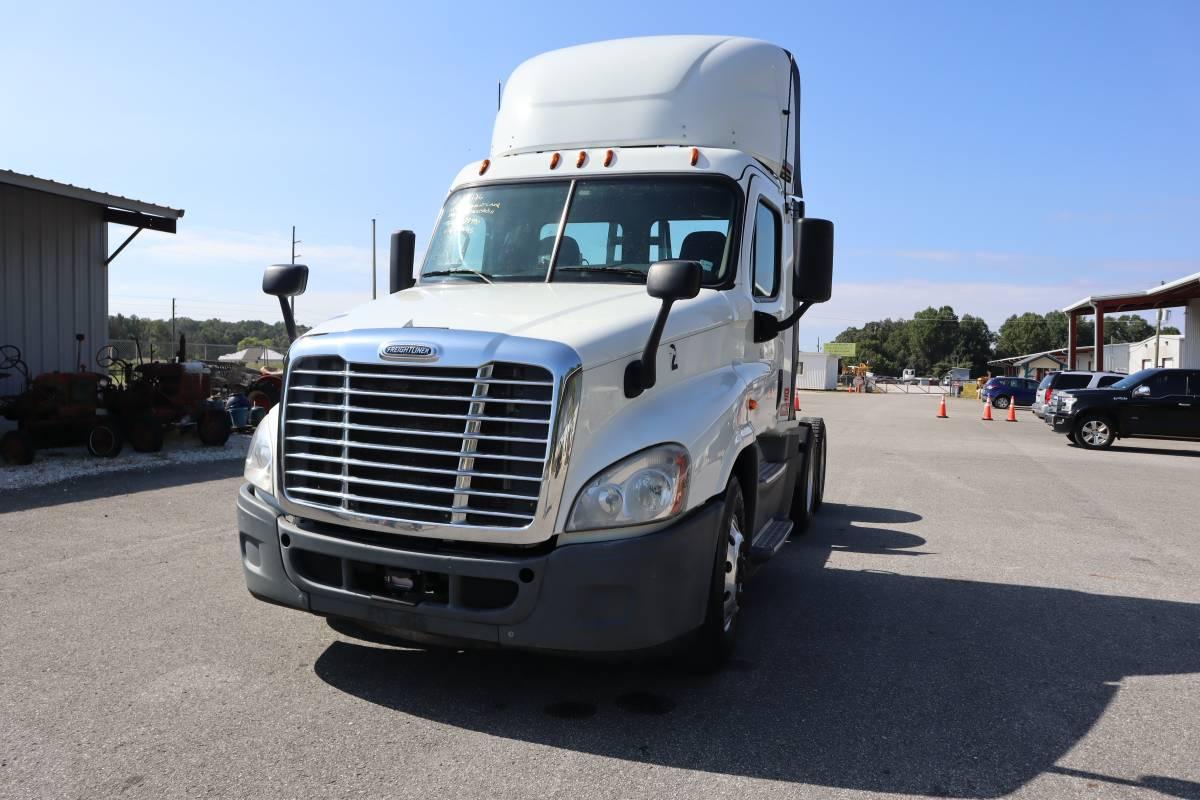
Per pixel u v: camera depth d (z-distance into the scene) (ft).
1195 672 15.05
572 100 19.24
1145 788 10.82
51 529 23.82
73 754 11.00
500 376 11.55
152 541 22.63
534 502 11.28
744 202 16.94
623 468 11.78
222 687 13.26
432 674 14.02
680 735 12.03
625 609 11.63
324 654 14.75
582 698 13.24
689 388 13.76
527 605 11.46
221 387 54.80
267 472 13.38
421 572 11.98
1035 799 10.48
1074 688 14.19
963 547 25.34
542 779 10.64
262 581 13.35
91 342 49.42
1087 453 57.11
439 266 17.75
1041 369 245.45
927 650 15.98
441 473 11.55
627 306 13.88
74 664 14.08
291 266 14.96
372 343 12.09
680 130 18.53
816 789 10.60
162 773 10.53
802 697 13.52
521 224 17.51
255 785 10.29
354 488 12.17
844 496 35.22
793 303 21.39
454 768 10.87
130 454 38.65
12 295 44.96
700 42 19.67
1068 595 20.10
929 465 47.19
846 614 18.25
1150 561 23.77
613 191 17.37
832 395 179.73
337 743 11.47
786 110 20.86
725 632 14.43
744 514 15.79
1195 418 58.03
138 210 45.24
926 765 11.31
